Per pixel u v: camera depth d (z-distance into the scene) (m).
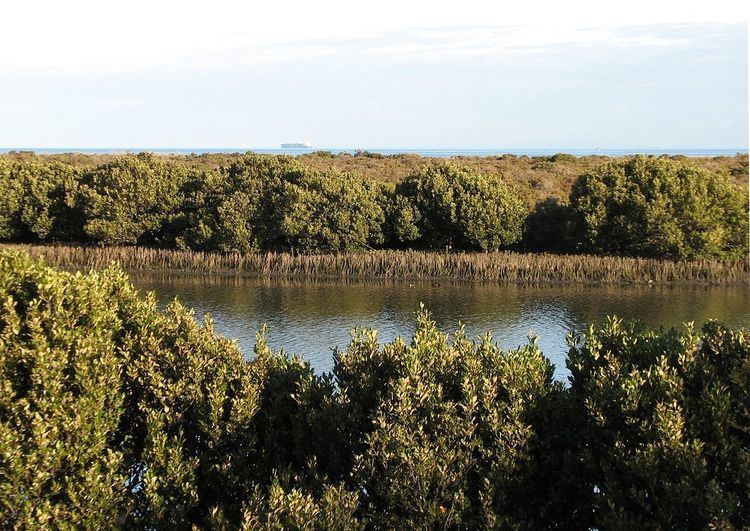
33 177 65.75
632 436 11.86
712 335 13.16
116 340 14.91
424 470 11.98
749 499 10.23
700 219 53.38
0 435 11.27
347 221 58.38
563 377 28.34
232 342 15.94
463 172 63.41
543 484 12.98
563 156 96.56
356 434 13.78
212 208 61.69
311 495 12.22
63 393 12.41
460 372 13.95
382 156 108.69
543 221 61.41
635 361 13.43
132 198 62.25
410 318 41.19
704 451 11.12
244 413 14.09
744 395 11.49
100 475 12.22
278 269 57.97
